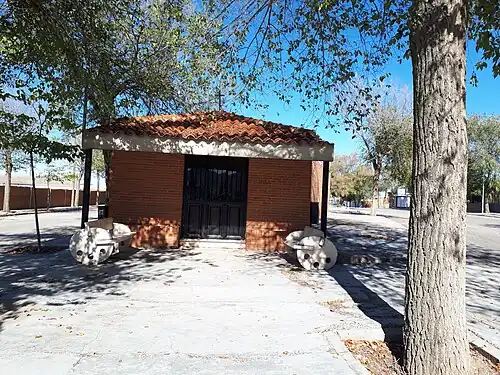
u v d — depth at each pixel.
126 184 10.43
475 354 4.00
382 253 10.79
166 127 9.71
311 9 6.04
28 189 30.72
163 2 8.91
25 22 6.58
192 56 7.70
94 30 7.42
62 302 5.46
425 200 3.55
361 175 54.22
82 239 8.03
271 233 10.68
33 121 8.77
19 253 9.32
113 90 9.59
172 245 10.49
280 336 4.42
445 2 3.54
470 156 42.78
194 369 3.54
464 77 3.58
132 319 4.85
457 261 3.47
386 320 5.02
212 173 11.07
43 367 3.47
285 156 9.04
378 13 5.85
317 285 7.02
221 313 5.22
